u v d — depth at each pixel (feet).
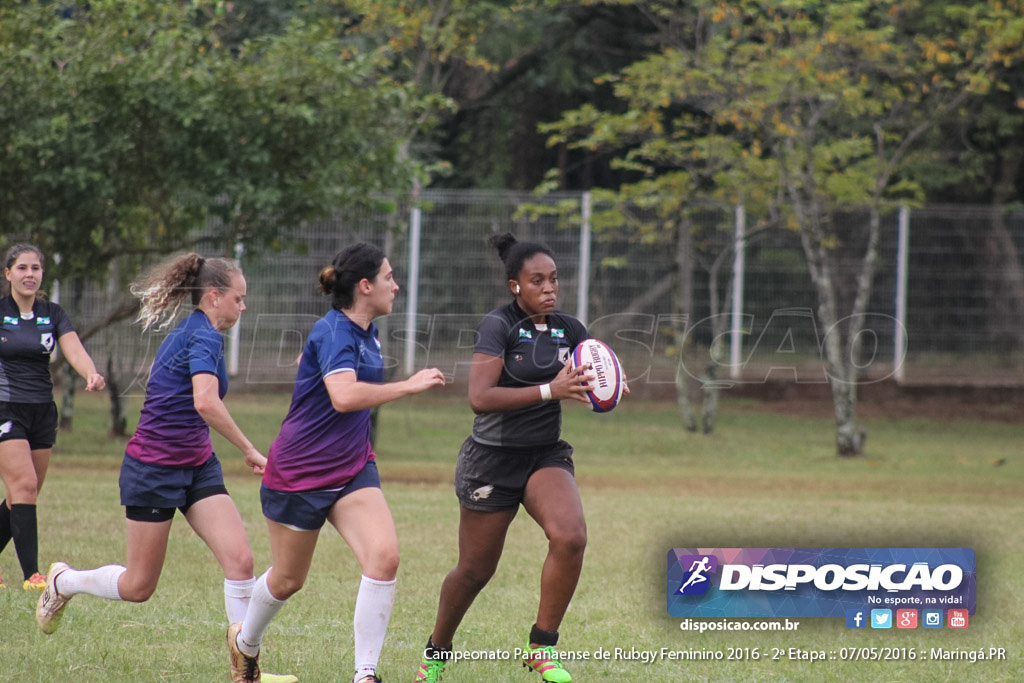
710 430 226.99
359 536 55.62
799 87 204.64
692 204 233.14
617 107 309.63
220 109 163.12
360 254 55.88
